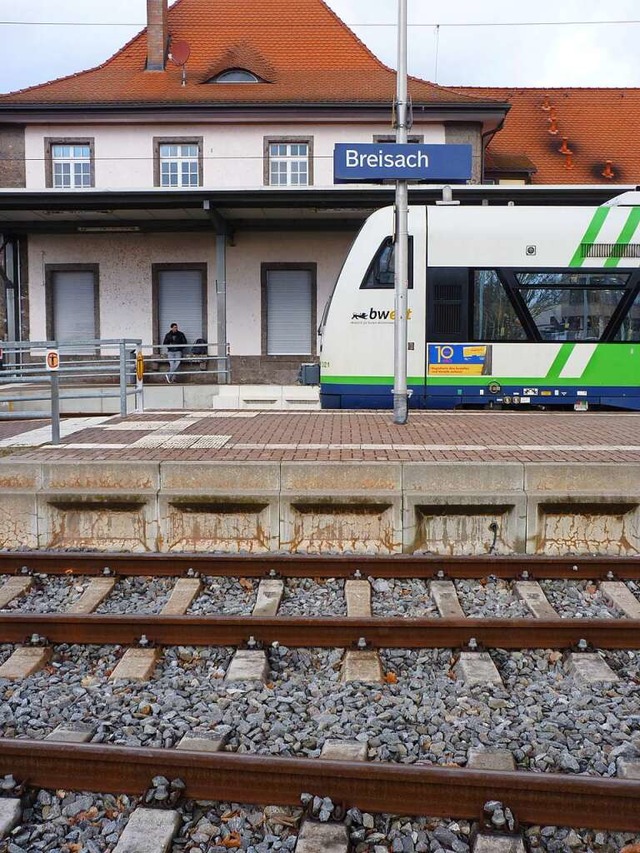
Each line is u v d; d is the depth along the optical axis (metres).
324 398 16.36
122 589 7.67
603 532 8.61
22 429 13.09
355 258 16.19
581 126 35.62
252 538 8.73
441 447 10.00
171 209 24.22
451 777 4.07
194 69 30.38
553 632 6.27
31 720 5.16
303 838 3.89
